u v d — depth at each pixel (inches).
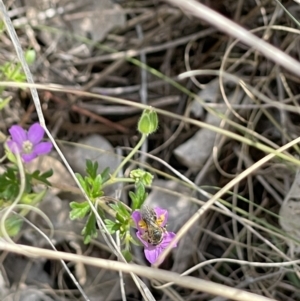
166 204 9.8
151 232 7.7
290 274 9.3
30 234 9.3
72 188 8.9
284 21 11.0
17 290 8.9
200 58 11.6
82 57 11.6
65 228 9.4
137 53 11.4
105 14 11.7
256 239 9.8
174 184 10.0
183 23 11.7
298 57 10.9
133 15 12.0
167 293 8.8
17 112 10.6
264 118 10.8
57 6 11.5
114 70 11.5
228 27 5.9
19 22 11.0
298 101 10.7
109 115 11.0
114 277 9.2
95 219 8.1
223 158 10.5
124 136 10.8
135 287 9.2
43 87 8.3
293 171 9.9
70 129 10.7
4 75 9.3
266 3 10.9
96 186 8.1
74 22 11.6
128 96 11.2
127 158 8.4
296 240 8.9
